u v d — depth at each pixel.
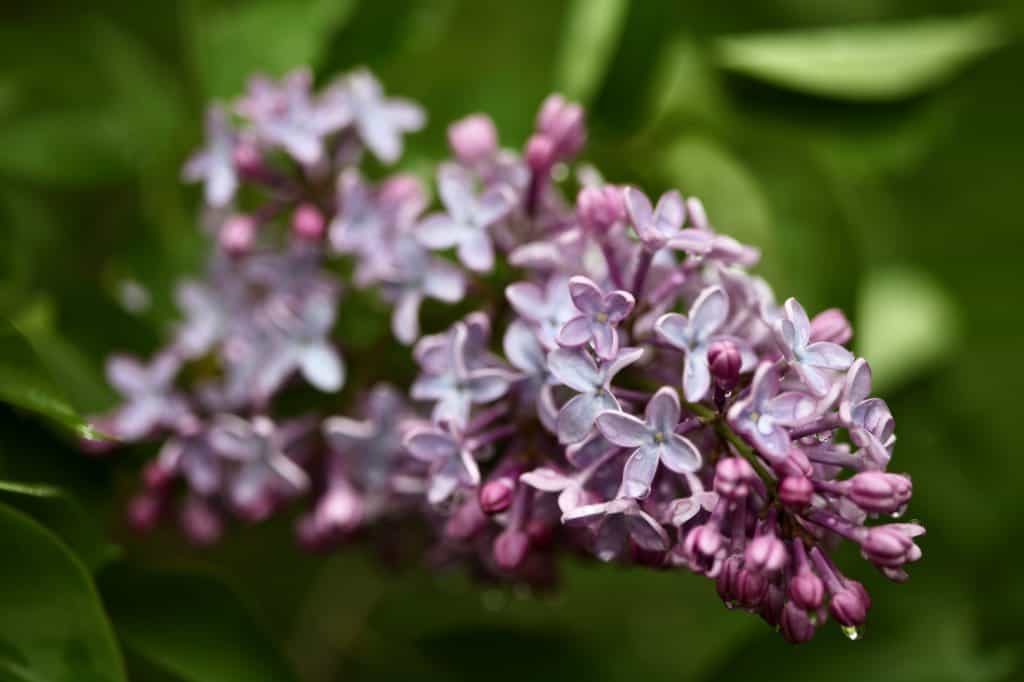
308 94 0.50
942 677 0.54
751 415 0.43
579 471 0.44
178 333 0.52
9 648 0.44
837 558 0.55
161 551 0.54
